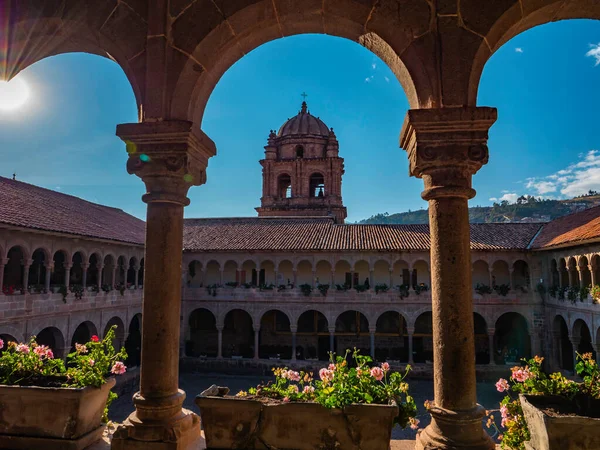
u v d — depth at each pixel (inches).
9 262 1056.2
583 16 232.4
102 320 1146.7
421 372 1299.2
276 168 1919.3
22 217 899.4
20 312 882.8
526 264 1384.1
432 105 217.5
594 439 192.2
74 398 238.4
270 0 231.5
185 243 1497.3
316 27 248.7
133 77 247.0
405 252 1360.7
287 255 1413.6
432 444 204.1
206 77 248.7
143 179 242.2
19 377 264.7
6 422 241.1
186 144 234.5
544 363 1293.1
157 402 228.5
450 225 216.5
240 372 1373.0
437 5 221.5
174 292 241.0
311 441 219.6
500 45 231.0
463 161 212.2
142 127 235.1
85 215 1207.6
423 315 1478.8
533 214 7007.9
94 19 250.2
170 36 241.9
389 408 214.2
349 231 1507.1
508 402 251.1
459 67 217.5
